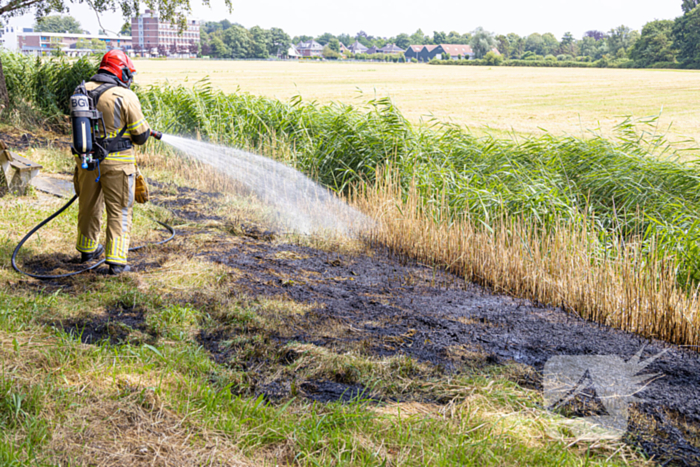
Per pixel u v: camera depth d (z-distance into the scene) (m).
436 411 2.88
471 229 6.04
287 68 111.81
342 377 3.21
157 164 9.78
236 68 107.62
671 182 7.03
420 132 8.76
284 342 3.66
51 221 5.62
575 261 5.14
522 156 8.11
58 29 191.38
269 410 2.69
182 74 73.25
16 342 2.90
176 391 2.77
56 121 12.65
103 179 4.32
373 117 8.84
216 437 2.39
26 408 2.39
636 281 4.56
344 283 5.10
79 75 13.04
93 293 4.05
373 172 8.12
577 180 7.49
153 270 4.80
